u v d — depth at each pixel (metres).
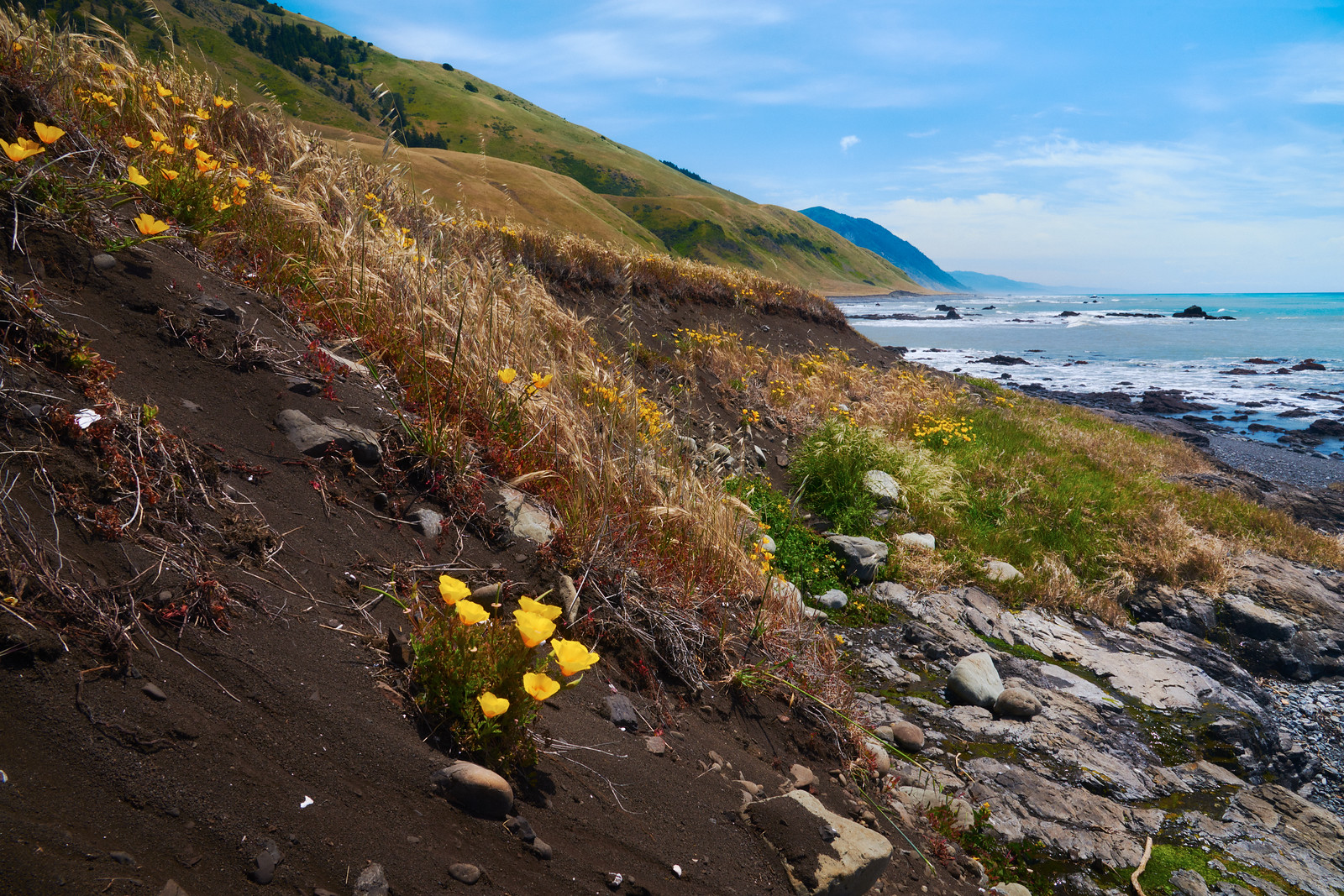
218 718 1.74
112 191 3.30
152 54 5.42
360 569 2.63
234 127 5.77
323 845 1.60
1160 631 7.47
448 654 2.14
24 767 1.37
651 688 3.19
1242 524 10.53
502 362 4.33
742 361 12.02
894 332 62.25
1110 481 11.31
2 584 1.63
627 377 5.23
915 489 8.78
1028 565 8.03
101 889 1.24
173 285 3.24
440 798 1.91
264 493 2.63
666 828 2.38
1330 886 4.12
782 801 2.78
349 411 3.34
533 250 10.73
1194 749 5.42
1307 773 5.54
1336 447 19.00
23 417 2.06
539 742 2.38
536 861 1.93
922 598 6.96
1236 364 36.38
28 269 2.63
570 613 3.11
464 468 3.42
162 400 2.65
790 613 4.38
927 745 4.82
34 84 3.61
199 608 1.98
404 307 4.23
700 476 5.36
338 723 1.92
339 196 5.30
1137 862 4.05
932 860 3.39
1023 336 56.81
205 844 1.46
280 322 3.68
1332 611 8.09
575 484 3.84
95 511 1.99
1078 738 5.18
